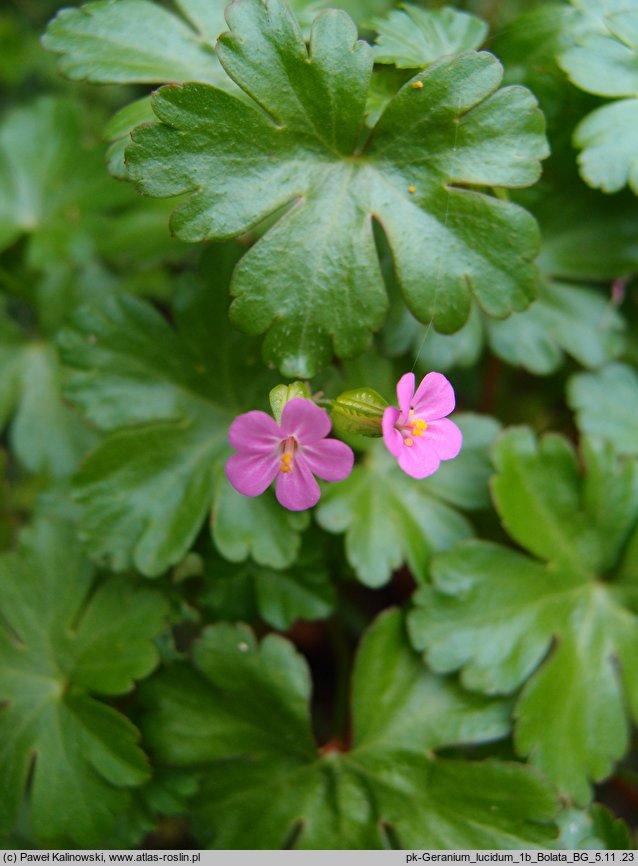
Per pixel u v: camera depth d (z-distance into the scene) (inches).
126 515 5.6
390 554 5.7
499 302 5.1
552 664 5.6
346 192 5.1
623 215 6.0
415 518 5.8
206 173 4.9
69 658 5.6
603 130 5.4
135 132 4.8
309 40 5.1
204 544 5.8
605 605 5.8
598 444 5.9
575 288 6.2
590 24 5.7
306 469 4.7
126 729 5.3
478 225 5.1
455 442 4.8
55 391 6.8
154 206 6.9
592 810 5.5
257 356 5.7
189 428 5.7
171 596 5.8
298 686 5.5
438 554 5.6
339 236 5.0
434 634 5.5
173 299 5.7
